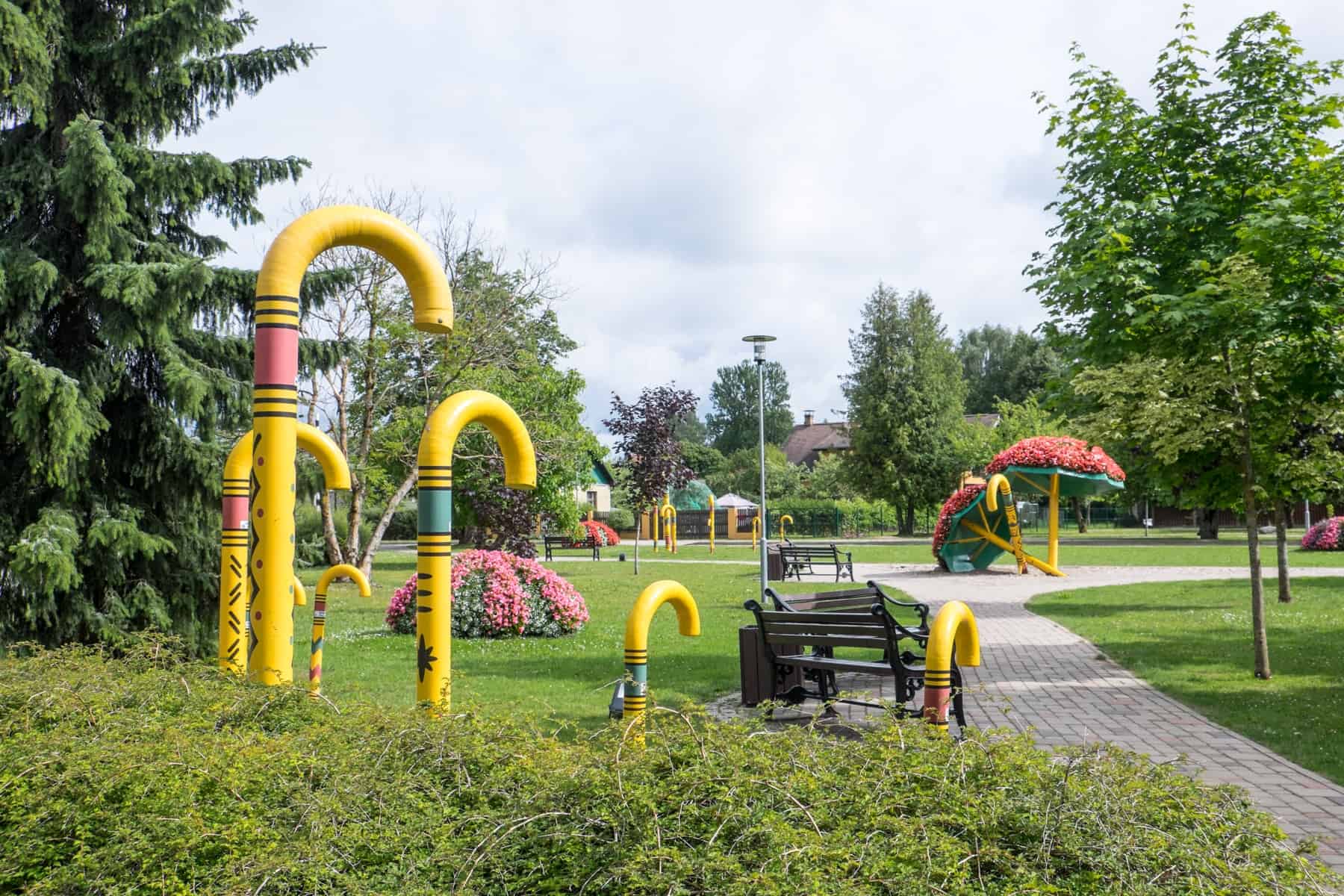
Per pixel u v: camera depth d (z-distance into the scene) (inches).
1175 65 410.6
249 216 420.8
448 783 128.0
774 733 129.3
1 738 155.1
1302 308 330.3
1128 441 443.2
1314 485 435.5
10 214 379.2
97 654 233.1
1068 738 287.6
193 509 407.5
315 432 231.5
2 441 357.1
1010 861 98.0
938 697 161.8
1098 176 409.7
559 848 106.2
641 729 133.5
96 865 106.4
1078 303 399.2
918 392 2148.1
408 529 2070.6
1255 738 284.4
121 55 385.1
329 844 106.6
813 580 953.5
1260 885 96.7
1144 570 1003.3
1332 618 557.0
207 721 153.3
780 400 4576.8
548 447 927.7
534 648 496.1
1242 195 386.9
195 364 390.6
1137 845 101.6
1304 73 388.5
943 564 1022.4
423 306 177.9
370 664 435.5
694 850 99.5
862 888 90.2
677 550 1742.1
